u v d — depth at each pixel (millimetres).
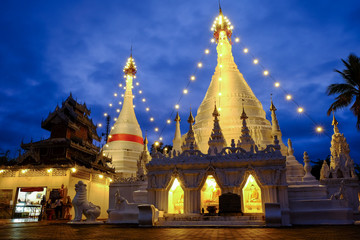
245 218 17594
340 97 28875
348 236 9891
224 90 35344
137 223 19578
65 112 37156
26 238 9180
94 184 35594
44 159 33375
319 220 18109
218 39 42500
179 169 20953
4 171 32750
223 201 18484
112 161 45344
